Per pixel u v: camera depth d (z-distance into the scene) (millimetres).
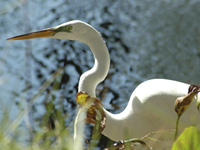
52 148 4023
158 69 14133
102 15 18062
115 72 13203
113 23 17438
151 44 16047
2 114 4109
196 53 15602
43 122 4523
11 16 16344
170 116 6004
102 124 5387
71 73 11875
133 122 6277
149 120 6238
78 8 18266
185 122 5938
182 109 5070
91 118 5414
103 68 6258
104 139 8016
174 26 17781
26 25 16109
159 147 6227
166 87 6125
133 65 14023
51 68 12375
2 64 7090
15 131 4035
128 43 15844
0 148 3750
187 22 18031
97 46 6281
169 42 16312
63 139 4117
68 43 13859
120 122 6254
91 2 18953
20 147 3924
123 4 19453
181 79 13688
